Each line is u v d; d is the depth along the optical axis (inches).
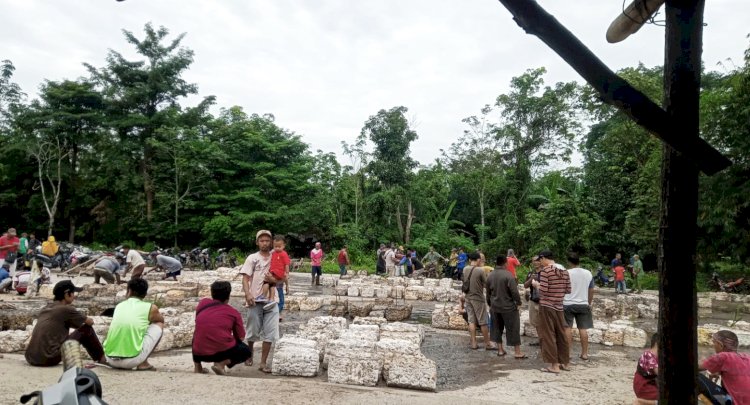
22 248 680.4
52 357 217.6
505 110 1259.8
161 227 1396.4
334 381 246.5
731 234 607.8
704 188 611.2
